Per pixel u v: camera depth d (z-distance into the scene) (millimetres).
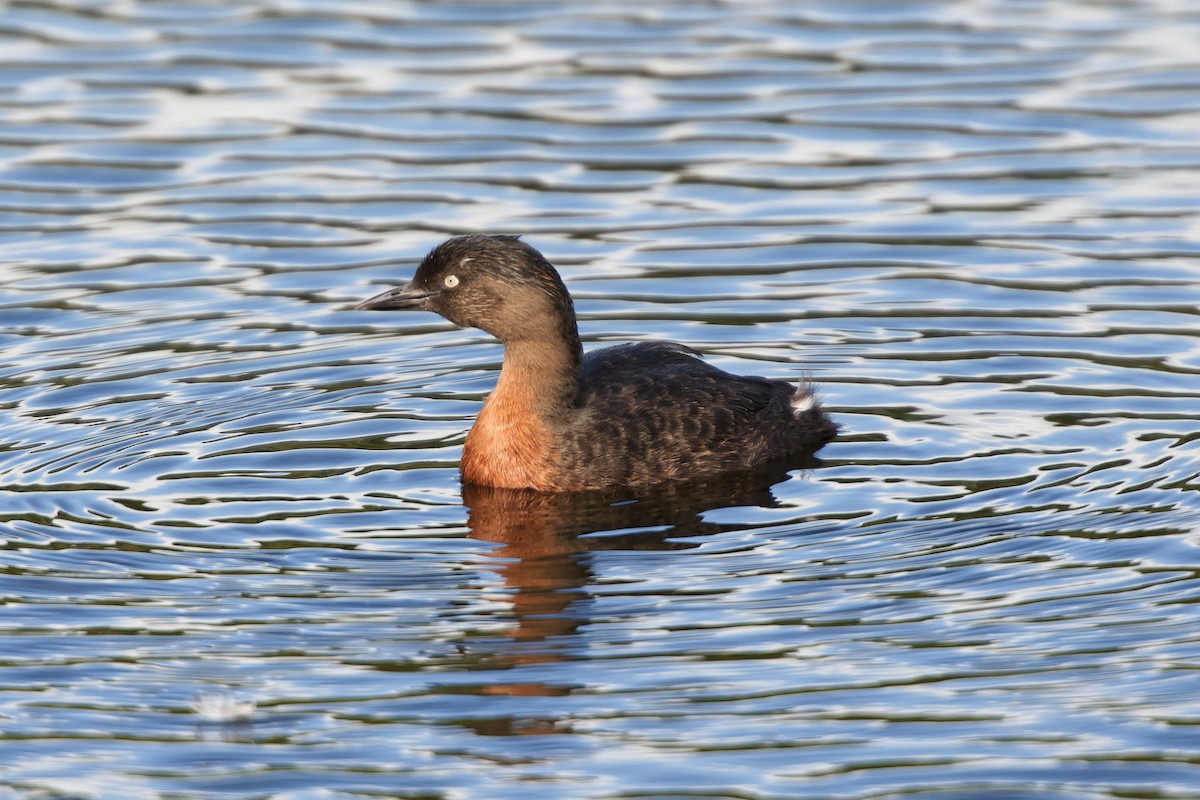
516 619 11211
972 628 10992
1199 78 22984
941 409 14820
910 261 18297
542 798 9250
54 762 9625
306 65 23906
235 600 11484
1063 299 17219
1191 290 17312
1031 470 13445
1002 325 16688
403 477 13750
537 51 24359
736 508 13117
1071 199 19734
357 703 10211
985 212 19469
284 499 13219
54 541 12359
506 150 21297
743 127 21875
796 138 21547
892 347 16281
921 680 10367
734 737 9781
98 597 11523
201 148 21391
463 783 9406
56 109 22391
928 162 20797
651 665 10594
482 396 15555
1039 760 9492
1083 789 9219
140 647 10867
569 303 13922
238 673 10555
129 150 21281
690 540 12500
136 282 18078
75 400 15219
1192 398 14766
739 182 20406
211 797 9312
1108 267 17953
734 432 14102
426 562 12133
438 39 24812
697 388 14367
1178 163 20562
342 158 21109
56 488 13320
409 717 10070
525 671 10539
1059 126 21703
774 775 9406
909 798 9164
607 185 20328
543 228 19219
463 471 13820
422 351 16688
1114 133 21438
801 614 11227
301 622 11180
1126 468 13391
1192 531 12234
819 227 19203
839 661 10609
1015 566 11828
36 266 18406
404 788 9375
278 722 9992
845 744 9688
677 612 11289
